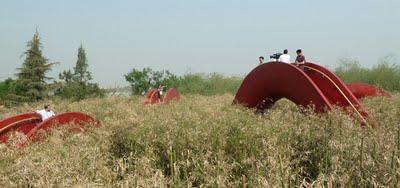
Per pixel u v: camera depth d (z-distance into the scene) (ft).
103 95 99.91
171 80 118.21
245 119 26.04
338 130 23.16
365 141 19.86
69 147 22.76
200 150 20.99
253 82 43.91
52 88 99.19
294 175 17.21
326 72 38.32
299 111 31.71
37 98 96.27
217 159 19.76
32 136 28.27
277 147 20.68
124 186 16.05
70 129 30.48
